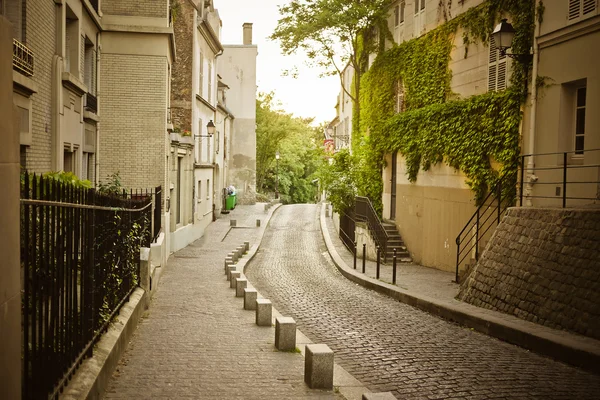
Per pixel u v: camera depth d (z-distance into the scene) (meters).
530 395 6.90
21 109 9.26
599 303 9.35
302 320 12.16
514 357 9.02
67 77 11.99
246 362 7.83
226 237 31.31
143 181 20.30
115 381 6.61
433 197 21.83
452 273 20.08
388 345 9.76
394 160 26.41
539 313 10.76
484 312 11.96
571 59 14.23
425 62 22.95
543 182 14.92
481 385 7.31
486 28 18.45
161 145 20.27
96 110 17.34
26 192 3.92
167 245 21.84
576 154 14.53
